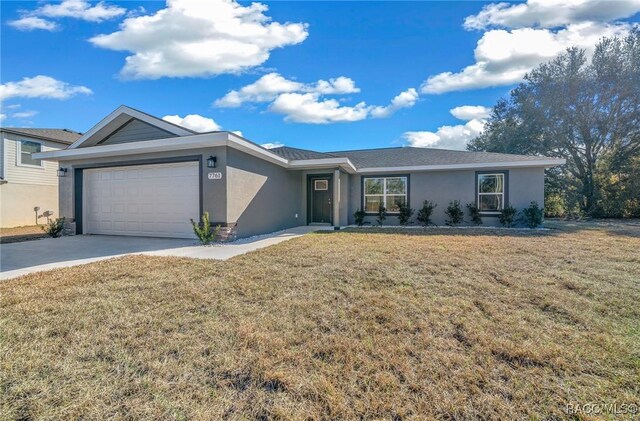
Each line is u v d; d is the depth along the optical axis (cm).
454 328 305
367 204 1440
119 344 271
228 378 226
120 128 1009
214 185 866
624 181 1784
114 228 1036
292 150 1519
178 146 855
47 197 1596
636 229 1112
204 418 186
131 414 189
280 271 499
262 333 291
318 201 1477
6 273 499
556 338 286
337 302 369
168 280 447
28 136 1516
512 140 2273
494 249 692
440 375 230
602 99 1883
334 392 211
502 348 265
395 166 1346
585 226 1249
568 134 2033
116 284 429
